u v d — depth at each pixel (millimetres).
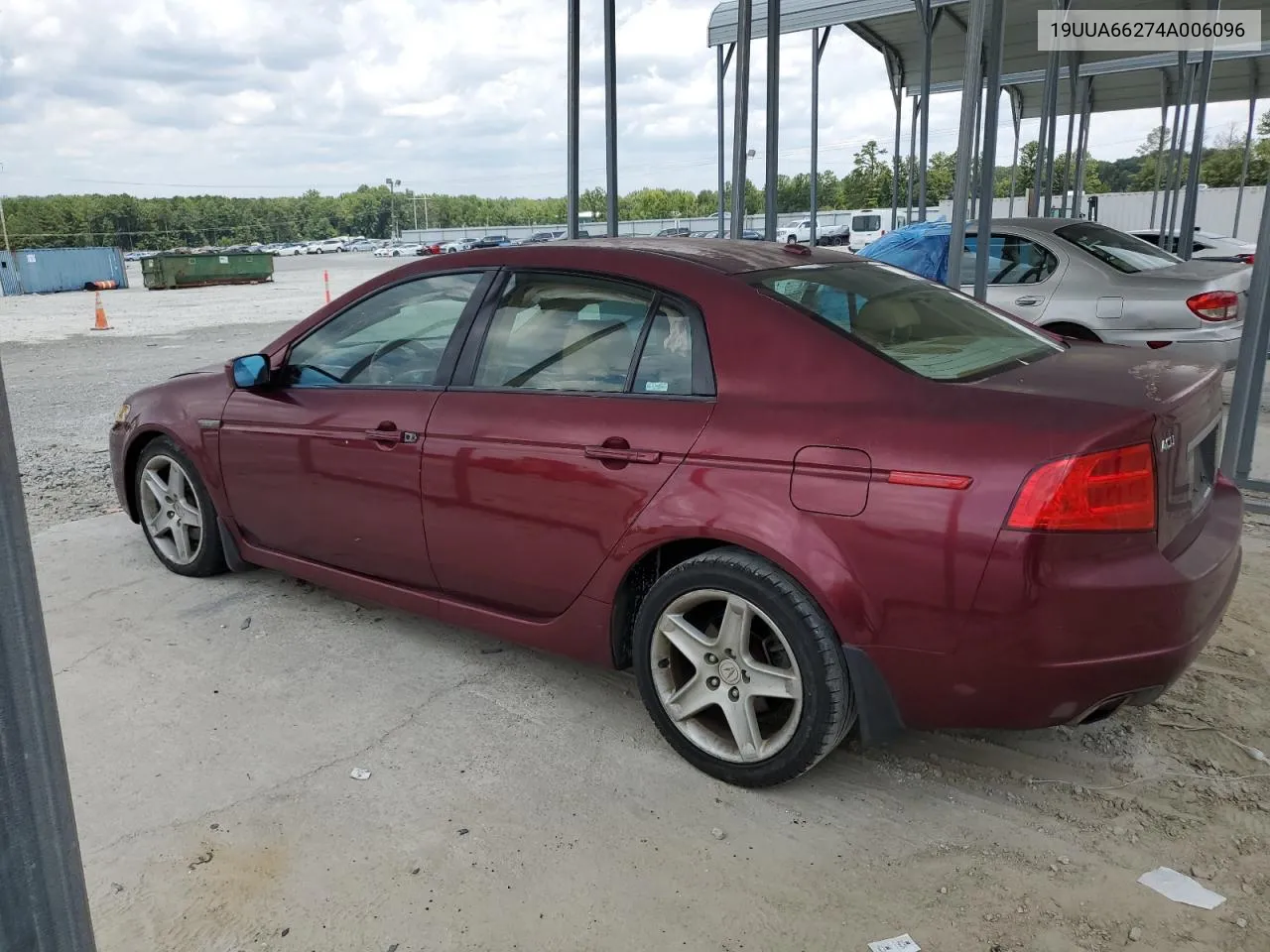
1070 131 15508
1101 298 7332
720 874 2510
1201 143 10969
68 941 1071
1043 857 2549
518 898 2428
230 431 4117
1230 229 28016
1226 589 2686
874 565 2502
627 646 3193
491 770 3010
